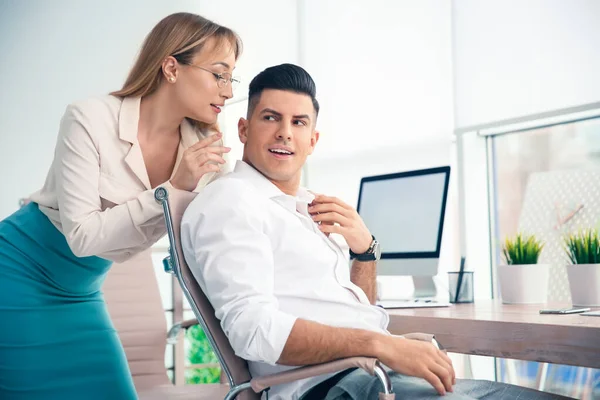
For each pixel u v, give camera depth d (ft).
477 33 11.17
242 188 4.81
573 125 11.86
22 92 16.87
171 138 6.34
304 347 4.32
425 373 4.25
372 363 4.13
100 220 5.57
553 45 10.11
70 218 5.64
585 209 11.59
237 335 4.39
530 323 4.79
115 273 8.43
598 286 6.24
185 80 5.99
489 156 11.47
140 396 7.39
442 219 8.39
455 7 11.53
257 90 5.38
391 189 9.15
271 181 5.46
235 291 4.45
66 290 6.41
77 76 16.80
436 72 12.23
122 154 5.97
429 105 12.34
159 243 14.34
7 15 17.10
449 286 7.71
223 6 16.46
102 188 5.87
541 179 12.16
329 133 14.53
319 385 4.69
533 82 10.36
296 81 5.32
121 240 5.63
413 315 5.85
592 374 10.91
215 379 15.10
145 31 16.69
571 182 11.80
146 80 6.07
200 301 4.73
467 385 4.79
